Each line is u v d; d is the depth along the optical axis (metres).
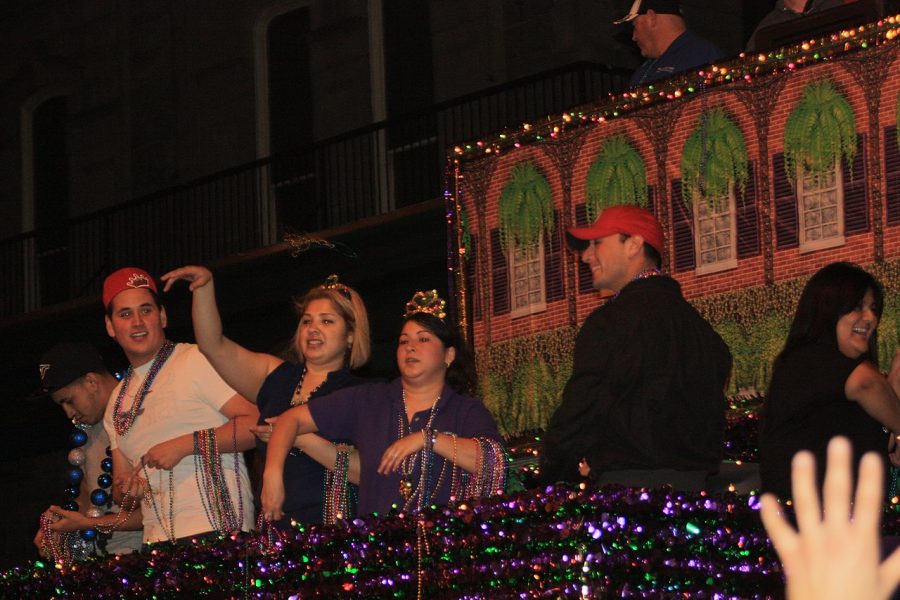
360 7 24.58
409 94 23.86
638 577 5.49
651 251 6.45
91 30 28.55
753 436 8.05
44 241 28.67
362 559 6.14
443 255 21.00
